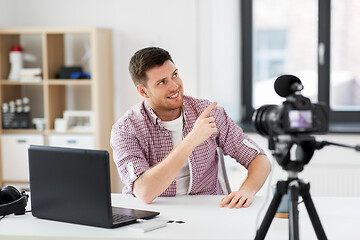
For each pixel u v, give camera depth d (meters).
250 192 2.52
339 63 4.96
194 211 2.35
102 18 4.79
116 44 4.76
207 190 2.82
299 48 5.03
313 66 5.01
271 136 1.89
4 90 4.69
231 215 2.28
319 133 1.88
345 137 4.43
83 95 4.92
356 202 2.52
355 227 2.12
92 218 2.11
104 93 4.62
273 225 2.16
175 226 2.12
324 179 4.45
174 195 2.71
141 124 2.70
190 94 4.64
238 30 5.05
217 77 4.73
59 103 4.80
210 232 2.04
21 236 2.04
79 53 4.89
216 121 2.80
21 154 4.60
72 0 4.83
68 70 4.62
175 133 2.75
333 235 2.02
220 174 2.92
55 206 2.20
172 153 2.46
